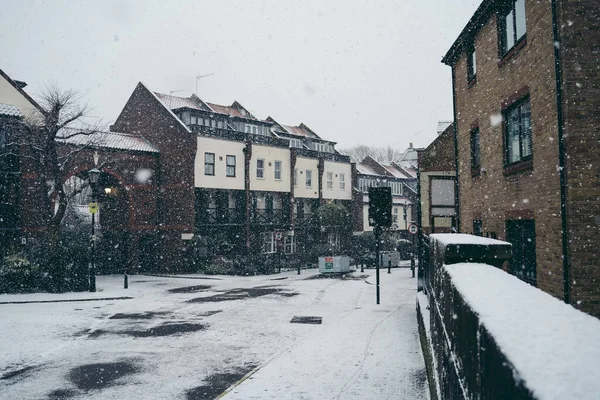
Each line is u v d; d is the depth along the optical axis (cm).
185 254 3197
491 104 1100
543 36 775
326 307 1549
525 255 909
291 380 731
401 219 5722
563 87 705
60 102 2214
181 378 789
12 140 2442
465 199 1391
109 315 1442
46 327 1250
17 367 870
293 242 4084
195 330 1192
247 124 3856
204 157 3294
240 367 850
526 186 874
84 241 2453
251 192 3706
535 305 175
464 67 1383
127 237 3148
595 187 691
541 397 88
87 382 774
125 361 903
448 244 354
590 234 689
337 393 667
